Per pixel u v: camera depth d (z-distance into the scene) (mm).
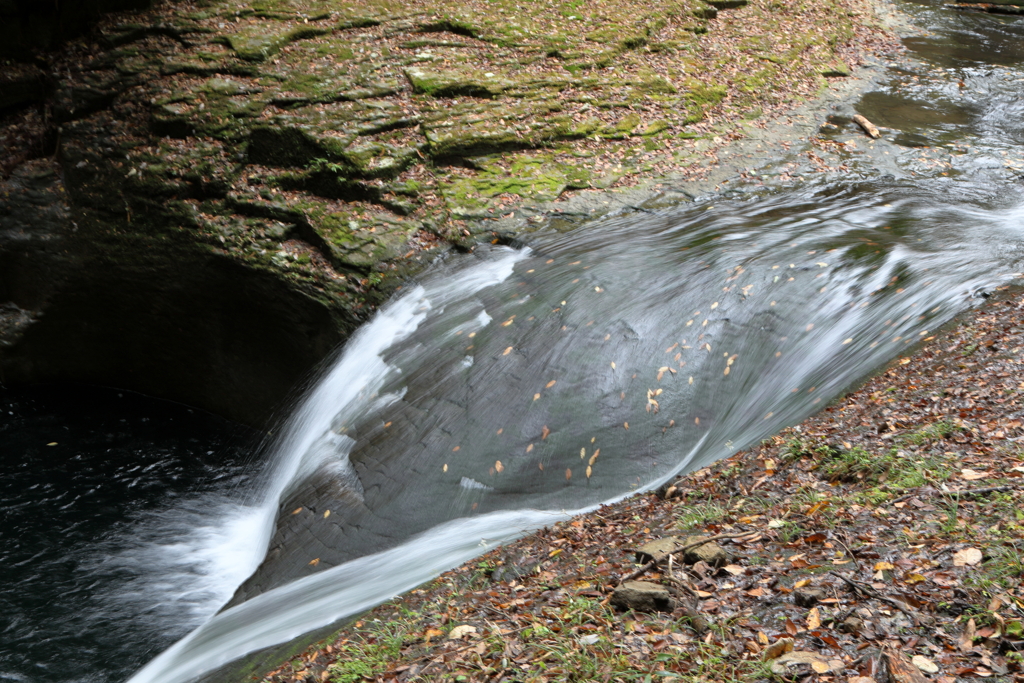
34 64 14789
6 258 13742
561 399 8812
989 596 3561
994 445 5148
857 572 4012
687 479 6367
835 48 17703
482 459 8547
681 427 8133
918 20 20422
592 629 4105
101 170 13547
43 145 14508
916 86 16078
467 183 12570
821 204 11477
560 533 6098
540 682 3770
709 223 11188
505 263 11172
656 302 9500
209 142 13273
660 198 12227
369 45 14992
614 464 7941
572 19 16625
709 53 16484
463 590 5590
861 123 14102
